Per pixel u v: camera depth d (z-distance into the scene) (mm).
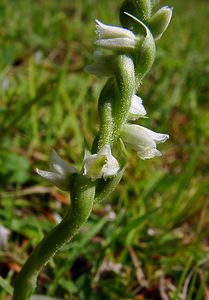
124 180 86
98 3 193
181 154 99
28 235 70
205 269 71
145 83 121
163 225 77
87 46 141
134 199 80
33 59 117
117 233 70
